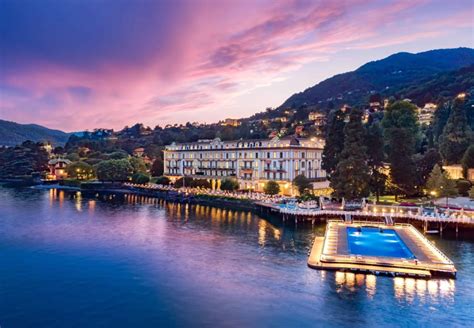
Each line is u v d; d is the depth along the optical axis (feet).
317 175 456.86
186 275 172.96
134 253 209.67
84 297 149.79
